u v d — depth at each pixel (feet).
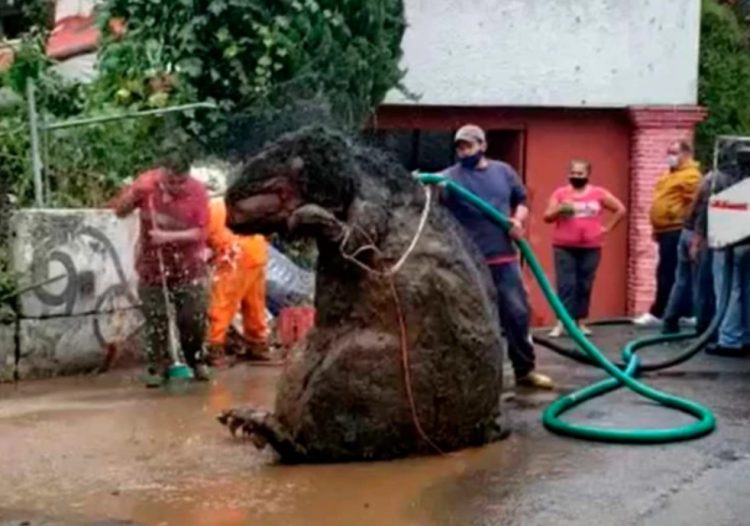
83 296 36.91
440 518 19.85
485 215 30.63
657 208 48.62
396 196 24.76
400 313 23.72
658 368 35.86
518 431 26.66
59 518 20.07
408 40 59.36
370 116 52.65
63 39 61.52
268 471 23.16
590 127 60.54
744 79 65.31
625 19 60.03
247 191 24.35
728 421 28.17
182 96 44.50
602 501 20.89
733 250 38.42
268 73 45.73
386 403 23.68
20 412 29.71
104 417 28.91
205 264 35.63
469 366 24.36
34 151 37.93
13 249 35.68
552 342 37.96
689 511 20.35
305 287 43.75
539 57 59.98
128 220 38.45
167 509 20.53
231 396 32.07
